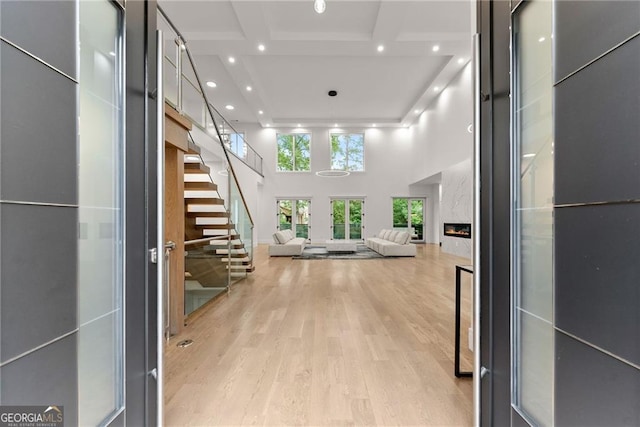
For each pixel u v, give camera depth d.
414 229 12.41
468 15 5.43
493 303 1.43
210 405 1.76
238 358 2.34
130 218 1.36
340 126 12.06
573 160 0.95
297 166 12.40
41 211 0.90
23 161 0.84
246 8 5.05
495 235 1.42
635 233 0.75
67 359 1.00
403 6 5.05
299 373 2.11
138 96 1.42
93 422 1.20
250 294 4.30
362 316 3.32
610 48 0.82
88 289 1.19
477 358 1.48
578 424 0.93
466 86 7.48
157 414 1.48
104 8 1.25
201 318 3.28
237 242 5.08
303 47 6.19
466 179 7.78
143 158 1.46
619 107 0.79
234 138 9.58
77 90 1.04
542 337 1.18
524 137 1.27
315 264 6.97
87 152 1.18
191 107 4.21
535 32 1.20
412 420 1.63
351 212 12.43
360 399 1.81
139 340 1.42
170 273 2.86
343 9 5.32
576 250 0.94
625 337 0.77
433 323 3.10
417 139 11.23
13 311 0.82
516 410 1.27
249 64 7.53
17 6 0.83
